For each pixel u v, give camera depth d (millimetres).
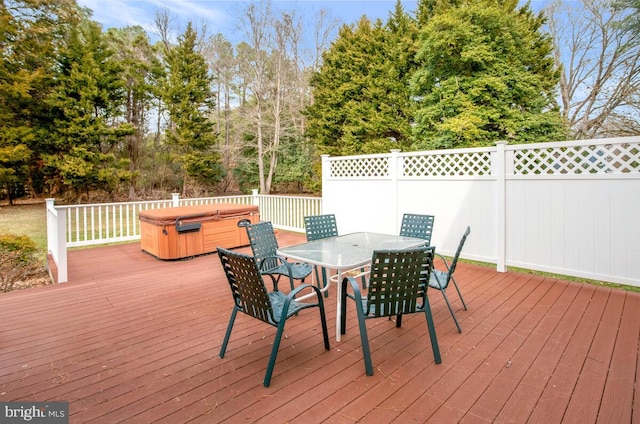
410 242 3410
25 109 13031
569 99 12930
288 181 18719
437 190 5449
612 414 1808
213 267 5164
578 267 4137
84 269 5125
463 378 2154
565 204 4203
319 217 4016
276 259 3656
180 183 17766
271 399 1959
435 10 10719
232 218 6426
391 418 1784
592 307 3365
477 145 8078
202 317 3203
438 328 2904
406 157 5840
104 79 13719
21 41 12516
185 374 2234
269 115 17938
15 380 2182
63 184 14289
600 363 2324
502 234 4691
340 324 2707
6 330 2928
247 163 18250
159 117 17609
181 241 5680
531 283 4168
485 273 4629
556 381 2115
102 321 3119
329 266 2508
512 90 8297
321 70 16094
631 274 3777
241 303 2361
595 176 3963
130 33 17344
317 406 1889
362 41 13680
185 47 15352
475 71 8555
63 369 2309
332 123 14531
